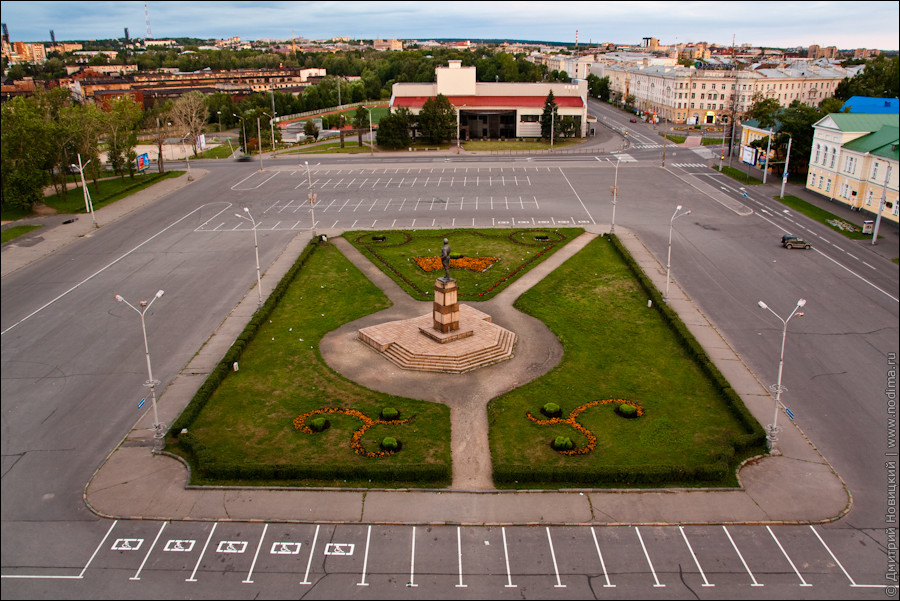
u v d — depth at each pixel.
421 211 118.62
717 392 56.84
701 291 79.62
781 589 36.53
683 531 40.97
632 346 65.69
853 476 45.91
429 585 37.03
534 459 47.97
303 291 80.50
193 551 39.59
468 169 157.75
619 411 53.66
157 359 63.16
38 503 43.59
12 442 50.09
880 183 107.38
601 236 102.19
